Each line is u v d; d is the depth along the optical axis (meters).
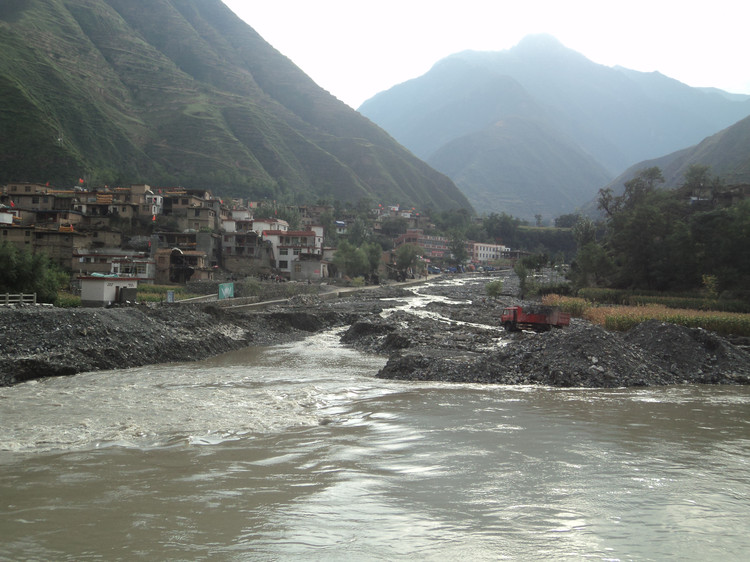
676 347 34.44
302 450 16.02
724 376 31.14
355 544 9.51
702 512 11.30
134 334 38.06
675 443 17.05
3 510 11.02
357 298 99.56
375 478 13.42
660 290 86.69
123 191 113.81
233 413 21.16
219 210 122.69
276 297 89.56
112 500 11.69
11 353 30.98
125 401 23.33
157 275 91.31
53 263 78.81
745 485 13.09
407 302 95.06
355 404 23.30
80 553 9.03
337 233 187.12
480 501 11.80
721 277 78.19
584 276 99.38
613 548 9.45
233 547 9.34
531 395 25.83
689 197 128.62
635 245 90.56
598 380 28.92
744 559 9.12
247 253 110.38
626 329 50.72
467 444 16.73
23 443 16.47
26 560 8.72
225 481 13.12
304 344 50.88
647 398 25.33
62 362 31.33
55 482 12.88
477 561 8.83
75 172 176.12
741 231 78.12
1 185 164.50
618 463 14.81
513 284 146.75
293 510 11.19
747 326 48.66
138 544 9.43
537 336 35.09
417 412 21.61
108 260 85.19
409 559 8.90
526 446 16.53
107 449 15.96
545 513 11.12
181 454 15.51
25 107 189.25
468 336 48.53
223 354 43.22
